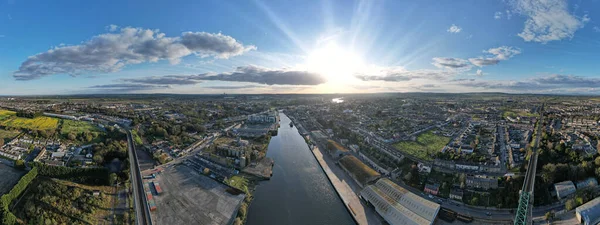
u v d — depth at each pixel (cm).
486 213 19025
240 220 19100
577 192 19325
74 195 19988
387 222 18750
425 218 17638
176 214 19762
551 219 17638
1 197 17412
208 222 18925
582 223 16925
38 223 16912
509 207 19238
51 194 19600
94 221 17962
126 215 18625
